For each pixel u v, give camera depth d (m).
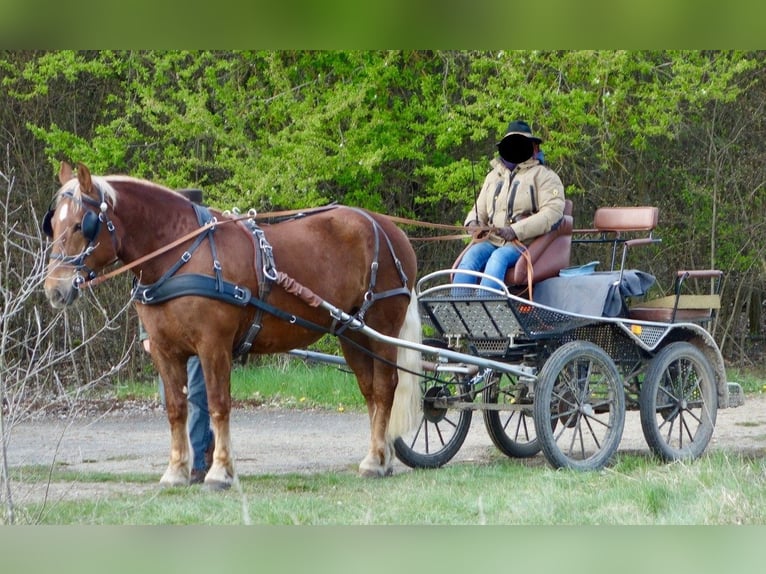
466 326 9.59
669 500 7.54
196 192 9.64
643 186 19.66
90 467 10.41
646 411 9.78
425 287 19.14
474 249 9.81
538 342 9.71
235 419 14.57
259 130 16.53
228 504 7.80
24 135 18.00
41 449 11.80
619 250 19.73
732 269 19.64
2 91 17.66
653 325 9.79
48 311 17.34
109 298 17.98
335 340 17.80
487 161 17.02
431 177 17.59
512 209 9.82
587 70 16.78
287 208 16.72
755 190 19.45
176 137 16.58
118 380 17.58
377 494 8.40
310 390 16.45
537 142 10.04
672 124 18.12
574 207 19.45
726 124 19.42
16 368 7.69
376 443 9.55
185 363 8.80
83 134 18.23
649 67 16.86
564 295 9.64
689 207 19.83
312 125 15.83
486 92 17.03
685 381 10.25
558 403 9.47
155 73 16.47
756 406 15.13
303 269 9.09
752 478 8.23
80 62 16.36
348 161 16.27
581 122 16.56
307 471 10.01
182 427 8.82
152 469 10.27
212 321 8.43
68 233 8.05
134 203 8.38
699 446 10.16
